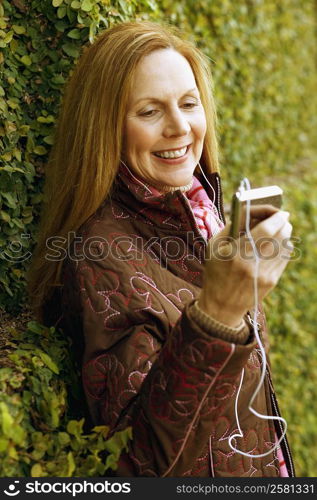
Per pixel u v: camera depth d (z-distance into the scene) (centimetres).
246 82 310
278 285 281
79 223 130
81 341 128
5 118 153
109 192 132
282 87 369
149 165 131
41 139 164
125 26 133
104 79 128
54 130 164
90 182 129
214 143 151
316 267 327
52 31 162
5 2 154
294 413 295
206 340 101
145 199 128
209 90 146
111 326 118
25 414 115
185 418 104
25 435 111
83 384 119
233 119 298
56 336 139
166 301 123
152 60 128
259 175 332
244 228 107
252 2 315
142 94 127
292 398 294
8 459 107
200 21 250
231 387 106
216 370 102
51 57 162
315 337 322
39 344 136
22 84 159
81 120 132
